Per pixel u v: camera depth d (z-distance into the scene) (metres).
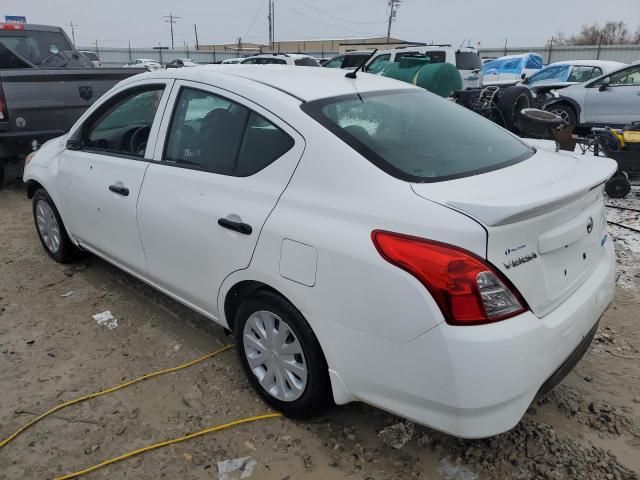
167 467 2.43
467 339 1.90
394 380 2.11
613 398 2.85
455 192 2.11
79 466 2.44
